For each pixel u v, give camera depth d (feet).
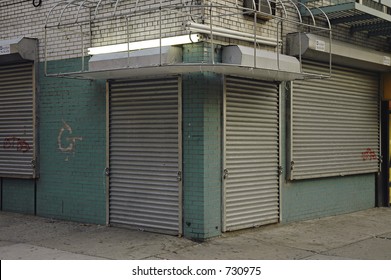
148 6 29.96
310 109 35.12
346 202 39.09
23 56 34.78
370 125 41.06
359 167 39.91
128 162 30.96
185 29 28.04
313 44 32.63
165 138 29.37
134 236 29.27
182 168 28.68
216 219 28.81
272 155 32.30
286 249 27.17
